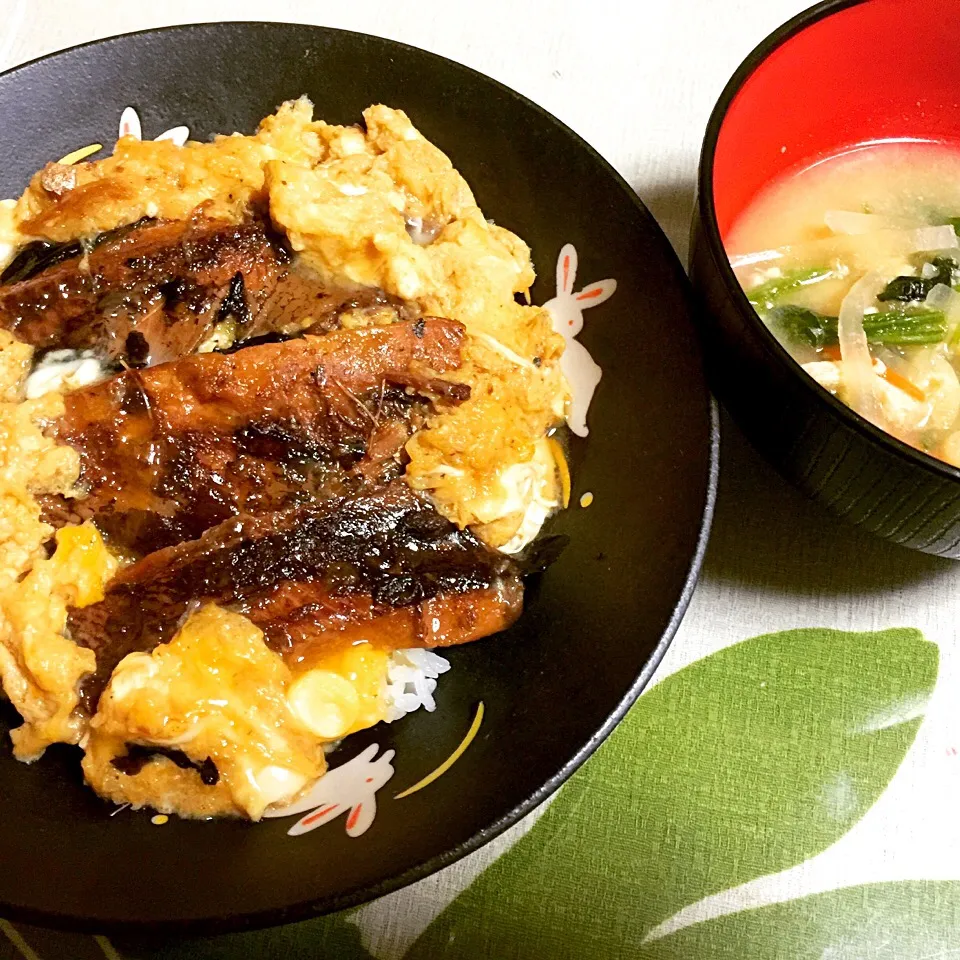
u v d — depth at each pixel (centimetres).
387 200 45
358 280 45
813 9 43
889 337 44
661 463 42
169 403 42
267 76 47
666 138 50
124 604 41
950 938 40
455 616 42
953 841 41
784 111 45
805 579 44
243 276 44
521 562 43
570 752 39
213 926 37
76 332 44
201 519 42
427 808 40
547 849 41
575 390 45
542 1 53
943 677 43
